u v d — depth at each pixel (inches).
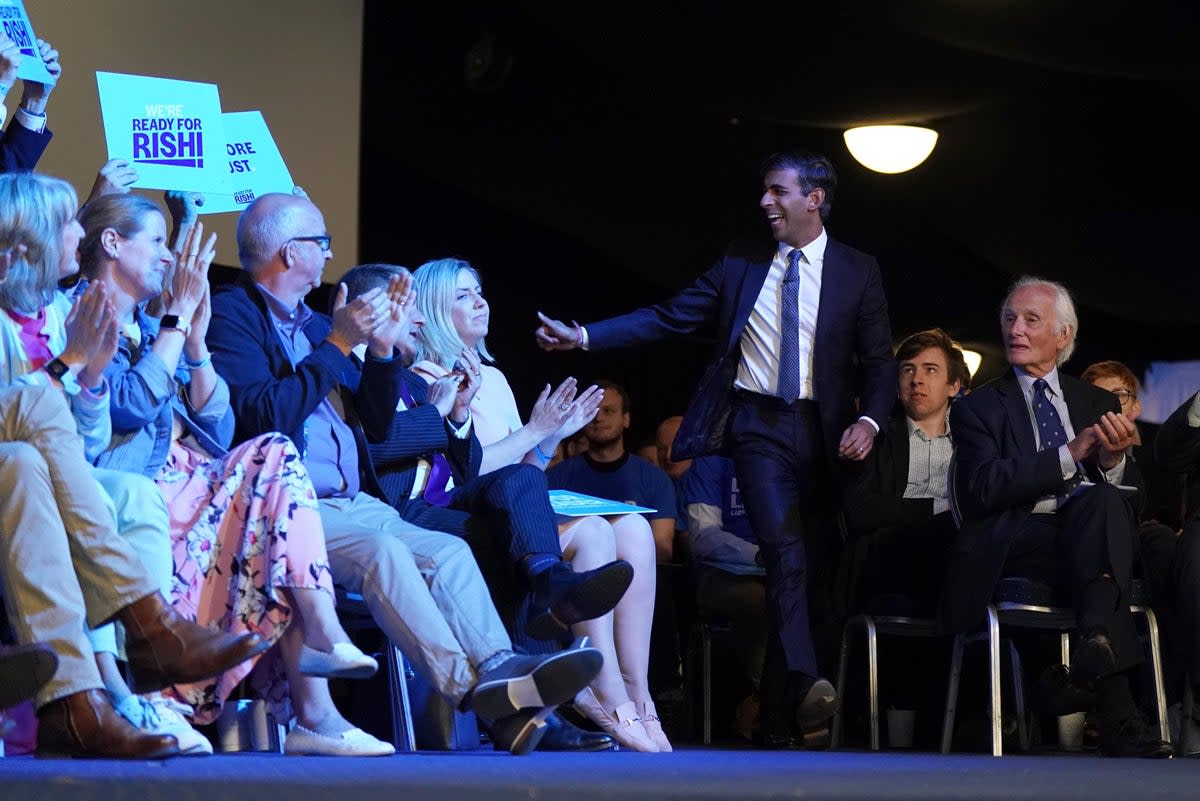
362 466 192.4
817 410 241.9
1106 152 478.3
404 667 193.3
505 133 457.7
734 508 287.1
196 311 171.0
